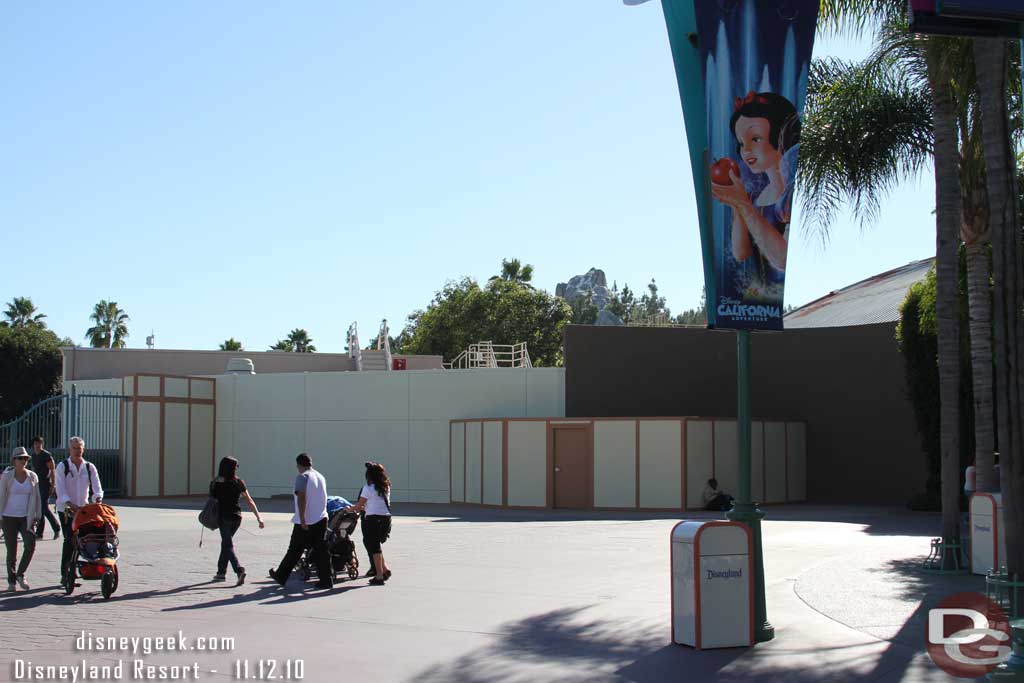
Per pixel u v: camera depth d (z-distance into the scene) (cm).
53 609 1180
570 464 3092
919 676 835
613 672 862
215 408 3784
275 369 4984
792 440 3406
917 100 1753
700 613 944
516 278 7962
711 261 1000
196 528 2238
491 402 3459
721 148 977
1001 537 1382
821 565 1524
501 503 3156
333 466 3634
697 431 3017
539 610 1167
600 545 1894
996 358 912
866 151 1756
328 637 1012
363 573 1498
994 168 915
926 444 2916
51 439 3325
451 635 1023
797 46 984
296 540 1345
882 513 2805
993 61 927
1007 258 902
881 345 3378
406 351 7131
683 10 1023
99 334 8800
